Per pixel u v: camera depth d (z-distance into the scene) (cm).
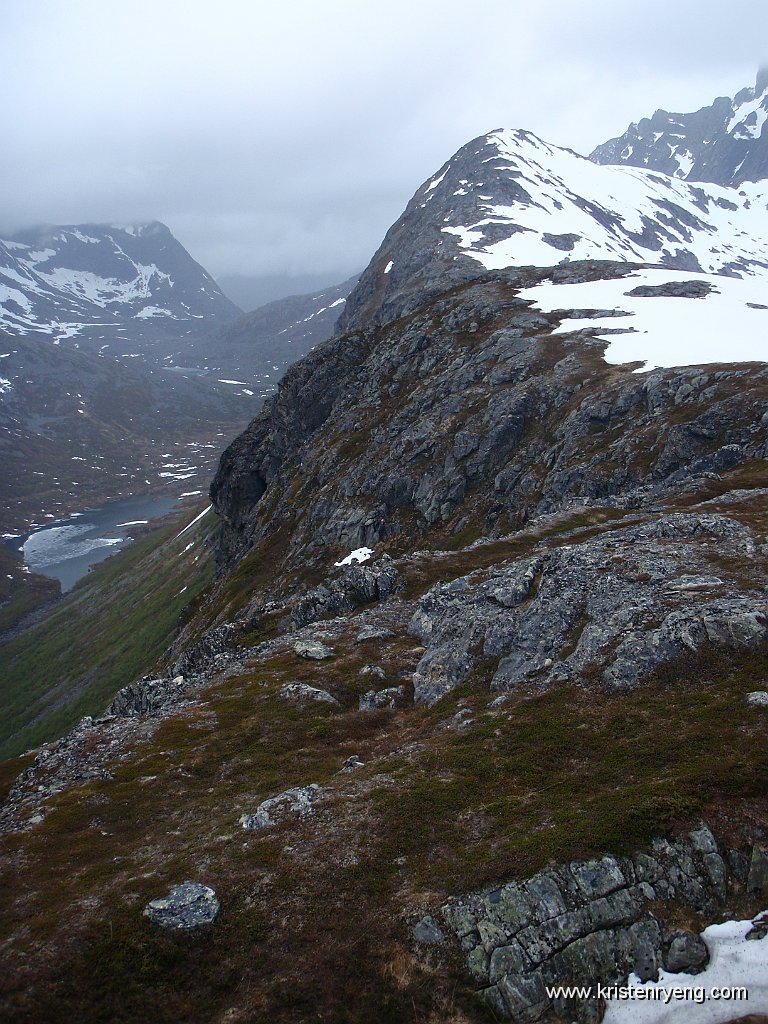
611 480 6297
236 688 3619
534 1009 1490
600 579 3269
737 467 5447
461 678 3150
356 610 4897
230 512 14112
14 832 2428
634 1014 1467
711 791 1808
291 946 1641
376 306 19375
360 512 8950
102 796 2606
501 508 7431
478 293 12362
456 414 8925
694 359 7825
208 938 1688
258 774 2655
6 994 1536
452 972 1551
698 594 2838
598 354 8650
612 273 12769
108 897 1875
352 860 1897
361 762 2598
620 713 2322
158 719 3375
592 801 1911
